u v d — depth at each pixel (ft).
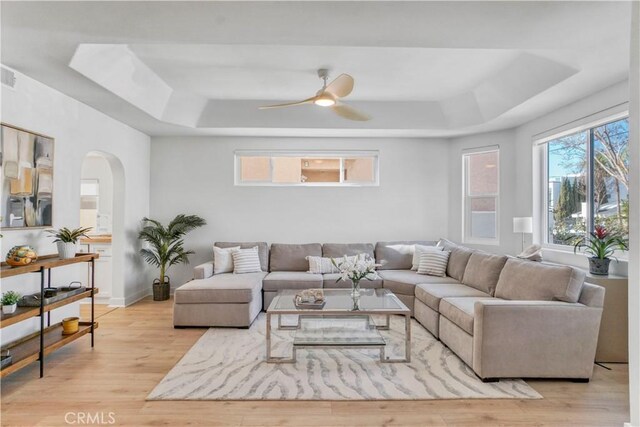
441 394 7.85
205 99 14.43
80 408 7.27
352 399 7.64
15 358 8.14
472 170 17.07
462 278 13.35
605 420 6.93
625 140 10.36
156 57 10.57
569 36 7.59
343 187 17.54
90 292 10.50
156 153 17.29
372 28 7.26
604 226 11.02
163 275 16.17
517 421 6.89
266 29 7.32
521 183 14.83
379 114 15.16
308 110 15.11
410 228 17.62
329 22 7.03
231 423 6.79
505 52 10.23
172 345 10.68
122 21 7.03
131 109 12.73
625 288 9.45
